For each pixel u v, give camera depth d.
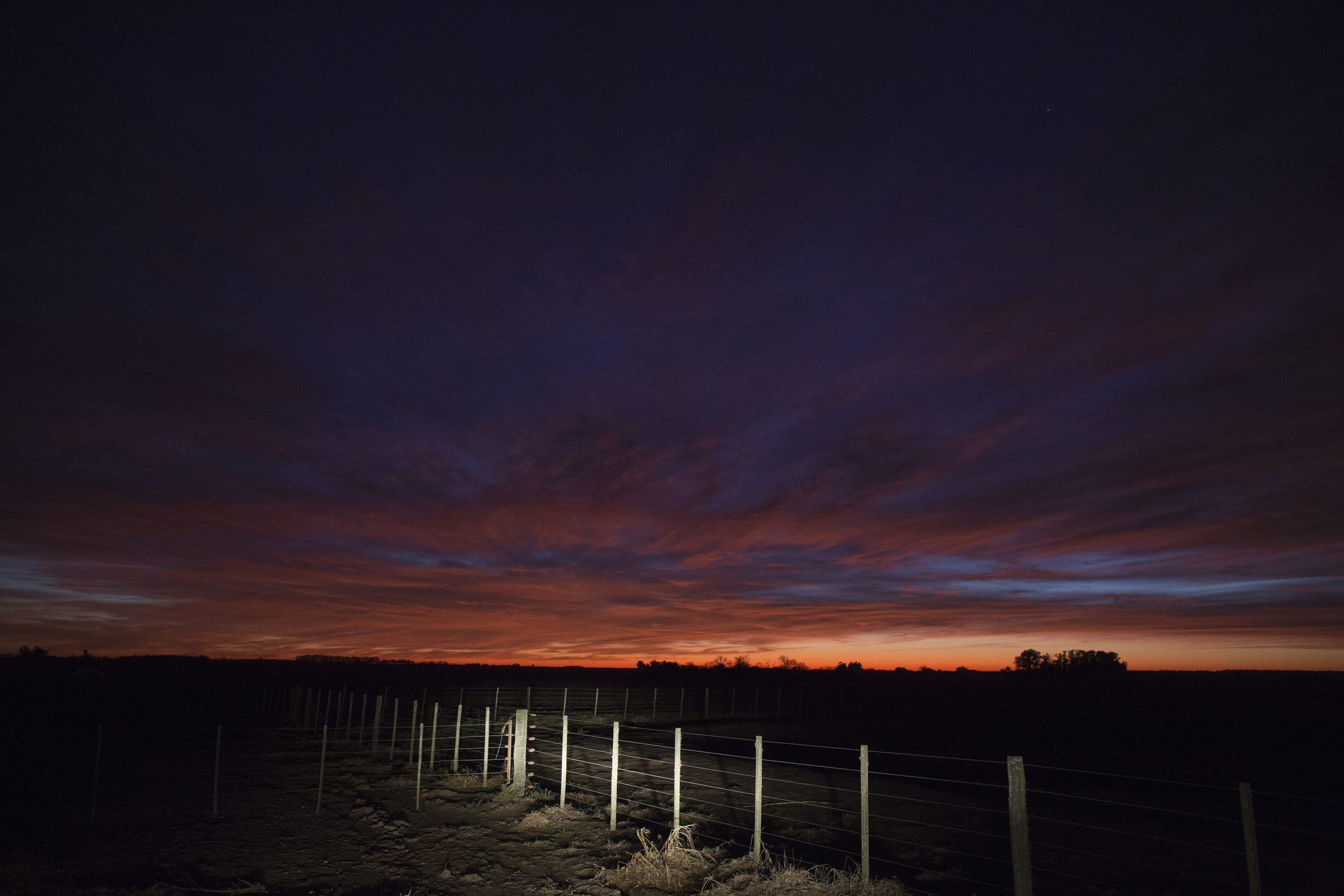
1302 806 17.69
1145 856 11.88
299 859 11.62
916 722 40.16
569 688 57.28
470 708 37.31
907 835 13.10
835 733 33.59
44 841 12.26
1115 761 25.36
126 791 16.55
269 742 24.77
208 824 13.73
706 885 10.03
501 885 10.44
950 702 55.69
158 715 32.88
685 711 41.50
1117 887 10.09
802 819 14.21
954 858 11.63
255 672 69.12
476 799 15.73
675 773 11.88
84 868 10.94
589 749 24.30
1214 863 11.47
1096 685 86.44
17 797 15.57
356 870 11.12
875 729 35.78
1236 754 27.50
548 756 22.52
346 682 56.06
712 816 14.43
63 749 22.69
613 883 10.30
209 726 29.44
